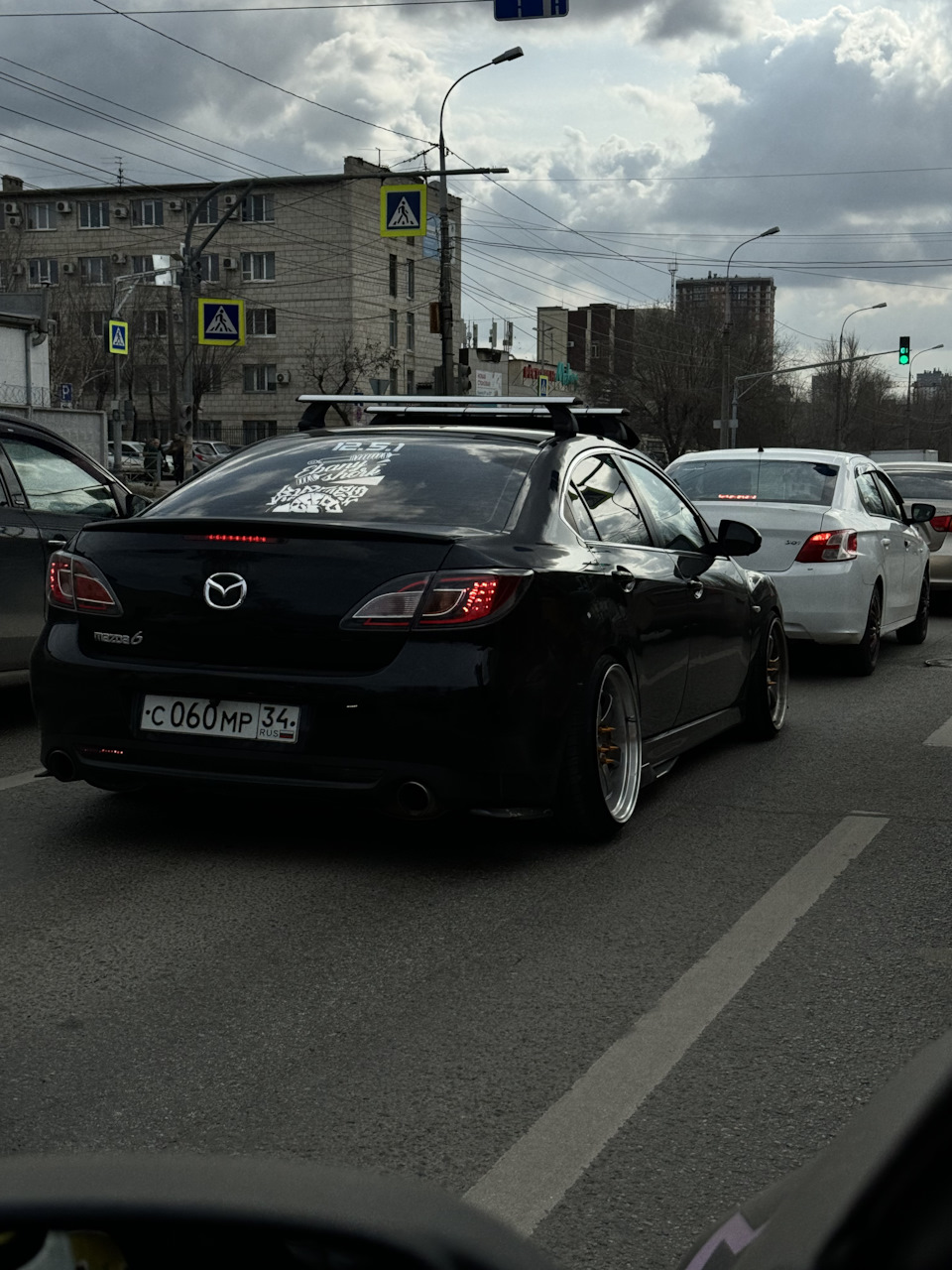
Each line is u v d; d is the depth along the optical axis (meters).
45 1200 0.87
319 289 76.00
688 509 6.81
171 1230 0.85
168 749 4.90
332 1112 2.99
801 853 5.24
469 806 4.71
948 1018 3.57
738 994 3.74
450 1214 0.90
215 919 4.37
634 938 4.22
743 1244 0.96
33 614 7.58
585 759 5.09
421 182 32.47
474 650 4.64
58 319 75.88
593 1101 3.05
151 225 78.31
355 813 5.78
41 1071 3.20
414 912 4.46
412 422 6.75
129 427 71.06
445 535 4.75
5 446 7.66
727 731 7.89
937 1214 0.72
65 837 5.36
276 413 77.31
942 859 5.18
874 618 10.37
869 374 114.31
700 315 82.00
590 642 5.06
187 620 4.90
